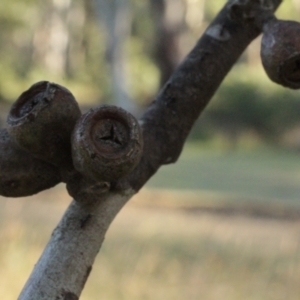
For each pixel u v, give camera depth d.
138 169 2.34
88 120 1.90
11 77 45.53
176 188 21.31
